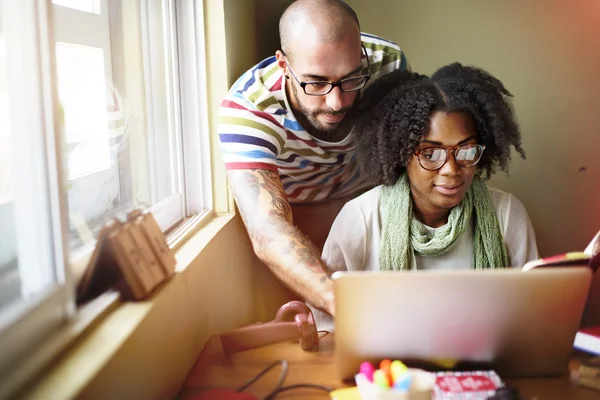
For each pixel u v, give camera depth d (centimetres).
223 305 149
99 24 128
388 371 90
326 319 140
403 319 92
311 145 171
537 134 228
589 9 219
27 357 73
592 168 229
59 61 112
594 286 207
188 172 164
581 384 98
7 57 86
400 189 146
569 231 233
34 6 83
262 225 137
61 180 85
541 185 231
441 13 222
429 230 146
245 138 155
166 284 106
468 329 93
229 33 168
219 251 147
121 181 132
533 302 92
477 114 137
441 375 96
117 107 130
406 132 137
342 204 202
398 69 160
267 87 160
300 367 107
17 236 88
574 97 225
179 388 109
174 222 148
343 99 146
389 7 223
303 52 142
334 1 146
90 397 71
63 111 107
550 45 222
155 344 96
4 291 86
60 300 83
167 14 154
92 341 82
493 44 223
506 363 98
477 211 146
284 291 201
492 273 90
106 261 95
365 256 150
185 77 162
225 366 109
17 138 85
